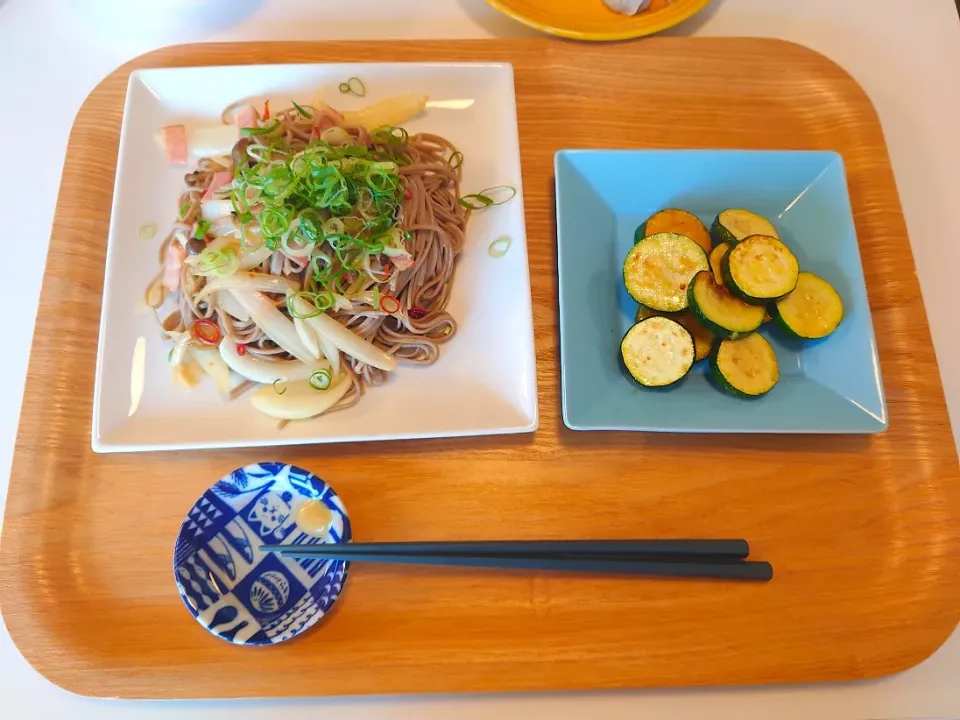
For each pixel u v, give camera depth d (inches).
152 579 13.1
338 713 12.6
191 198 15.5
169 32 18.1
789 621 13.3
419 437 13.7
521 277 14.7
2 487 14.2
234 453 14.1
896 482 14.4
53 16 18.2
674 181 16.1
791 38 18.9
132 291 14.8
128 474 13.8
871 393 14.2
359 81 16.6
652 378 14.3
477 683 12.6
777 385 15.0
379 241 14.3
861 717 12.9
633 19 18.0
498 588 13.3
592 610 13.2
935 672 13.3
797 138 17.4
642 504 14.1
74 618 12.8
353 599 13.1
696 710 12.8
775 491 14.3
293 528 13.2
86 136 16.4
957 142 18.0
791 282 14.6
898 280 16.0
